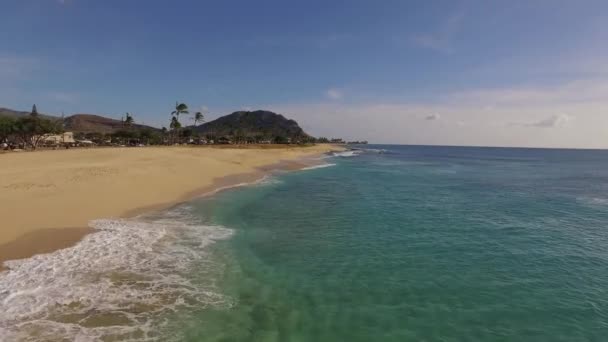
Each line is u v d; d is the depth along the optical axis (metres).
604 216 20.12
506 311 8.53
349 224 16.73
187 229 14.70
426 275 10.64
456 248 13.41
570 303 9.01
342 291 9.40
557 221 18.67
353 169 52.66
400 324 7.80
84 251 11.16
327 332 7.41
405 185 33.28
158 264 10.63
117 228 13.83
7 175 21.61
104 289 8.74
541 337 7.45
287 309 8.34
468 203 23.75
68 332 6.82
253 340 7.00
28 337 6.58
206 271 10.38
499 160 100.44
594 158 126.06
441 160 93.44
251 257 11.77
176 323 7.45
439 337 7.34
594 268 11.57
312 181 34.53
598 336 7.53
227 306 8.34
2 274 9.15
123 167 28.23
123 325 7.21
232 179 32.12
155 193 21.28
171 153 47.59
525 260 12.24
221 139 125.69
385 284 9.91
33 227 12.75
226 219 16.88
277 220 17.20
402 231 15.67
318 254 12.30
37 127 63.25
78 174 23.28
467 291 9.59
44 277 9.12
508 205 23.44
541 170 60.84
